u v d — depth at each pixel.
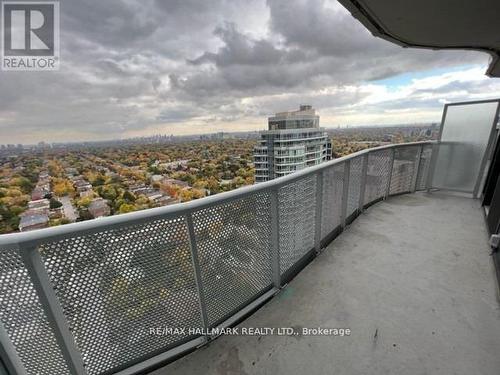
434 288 1.92
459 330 1.52
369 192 3.70
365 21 1.76
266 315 1.71
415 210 3.64
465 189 4.15
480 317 1.62
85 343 1.09
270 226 1.78
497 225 2.53
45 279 0.93
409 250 2.52
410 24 1.80
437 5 1.50
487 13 1.60
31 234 0.87
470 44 2.25
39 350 1.00
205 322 1.46
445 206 3.78
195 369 1.33
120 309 1.16
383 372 1.28
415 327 1.56
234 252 1.55
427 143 4.33
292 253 2.05
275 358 1.39
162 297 1.27
